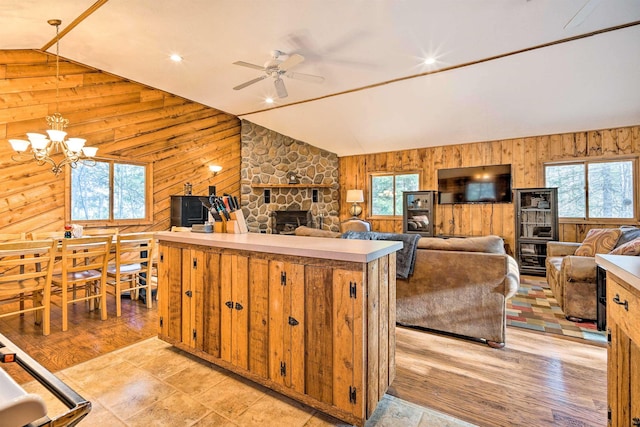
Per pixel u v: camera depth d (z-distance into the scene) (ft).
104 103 16.15
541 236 18.25
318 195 25.16
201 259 7.69
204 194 21.18
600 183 17.56
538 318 10.99
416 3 9.78
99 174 16.43
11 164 13.43
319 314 5.85
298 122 21.91
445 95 16.29
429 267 9.60
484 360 7.99
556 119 16.98
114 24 11.48
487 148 20.22
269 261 6.47
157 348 8.58
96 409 6.05
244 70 15.39
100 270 11.71
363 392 5.45
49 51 13.85
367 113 19.10
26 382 6.89
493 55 12.78
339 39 11.97
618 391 4.53
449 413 5.97
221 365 7.34
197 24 11.39
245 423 5.72
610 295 4.77
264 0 9.96
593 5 7.90
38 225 14.20
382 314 6.08
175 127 19.36
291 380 6.23
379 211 24.12
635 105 15.17
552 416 5.87
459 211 21.07
